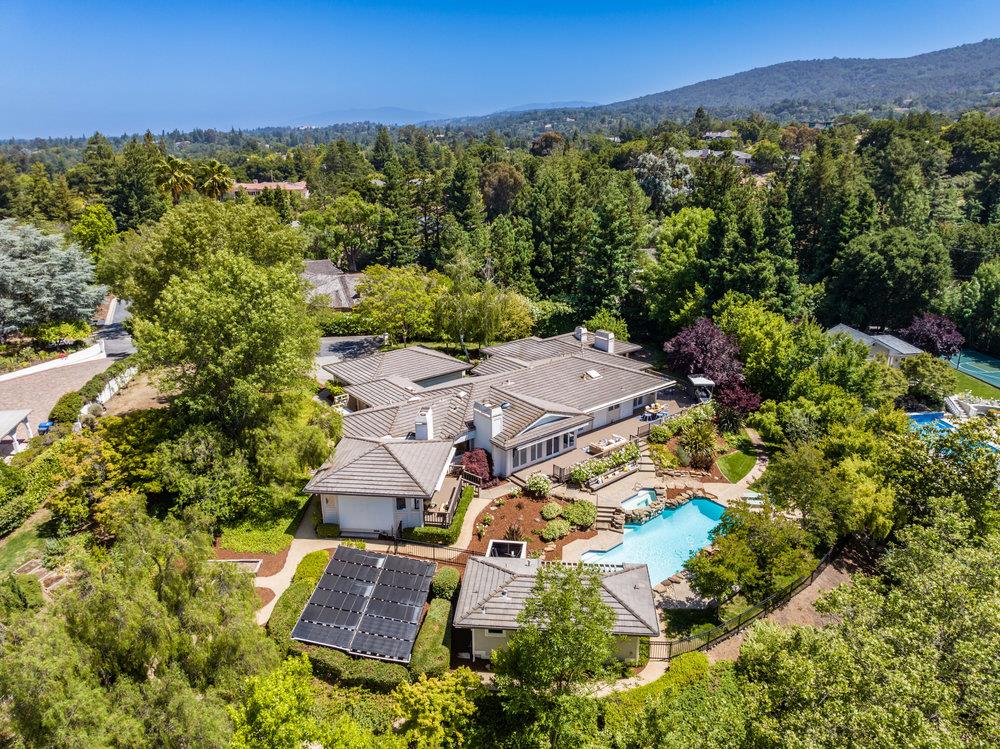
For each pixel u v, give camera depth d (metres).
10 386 46.25
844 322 70.25
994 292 67.06
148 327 34.66
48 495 33.91
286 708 16.58
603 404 45.09
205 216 47.44
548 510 35.78
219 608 19.53
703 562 28.42
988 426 34.84
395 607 26.47
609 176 112.88
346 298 72.56
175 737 16.19
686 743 17.52
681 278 65.44
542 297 82.44
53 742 14.73
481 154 181.75
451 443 37.25
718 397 49.88
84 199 121.19
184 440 33.12
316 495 37.34
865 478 34.06
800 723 15.75
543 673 20.62
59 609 17.45
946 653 19.14
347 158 182.62
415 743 21.52
